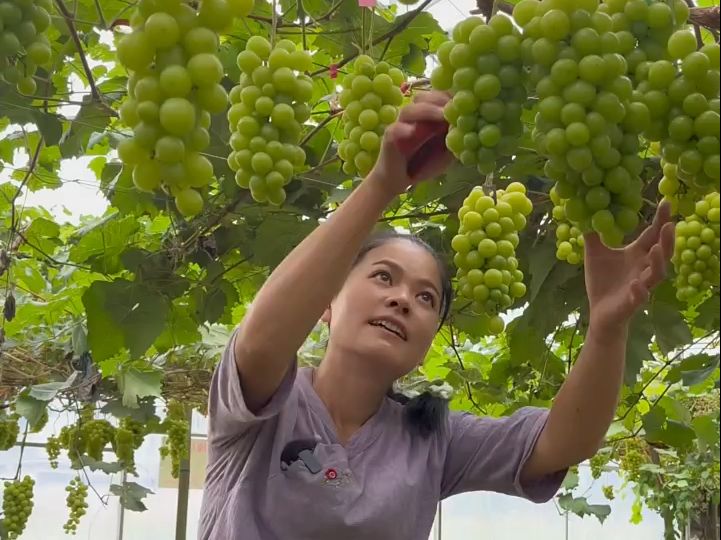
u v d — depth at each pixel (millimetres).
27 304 3285
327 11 1835
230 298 2352
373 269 1566
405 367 1564
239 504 1453
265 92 1100
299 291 1147
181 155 785
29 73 1056
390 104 1203
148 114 787
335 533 1461
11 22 996
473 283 1489
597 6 766
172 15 804
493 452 1672
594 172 750
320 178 1949
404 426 1665
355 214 1092
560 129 744
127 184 2045
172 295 2133
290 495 1459
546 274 1908
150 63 810
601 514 5500
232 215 2068
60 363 3869
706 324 1720
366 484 1514
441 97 950
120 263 2379
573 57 746
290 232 2037
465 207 1548
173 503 6219
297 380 1608
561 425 1473
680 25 851
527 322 2139
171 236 2168
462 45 806
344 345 1559
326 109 2088
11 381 3820
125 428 4270
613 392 1367
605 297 1195
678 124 752
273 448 1486
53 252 2885
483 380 3242
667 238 1053
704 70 748
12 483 4273
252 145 1081
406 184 1040
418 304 1578
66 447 4418
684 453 2959
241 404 1289
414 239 1654
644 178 1672
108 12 1819
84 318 3271
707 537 6270
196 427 6367
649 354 2039
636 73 799
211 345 3828
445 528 7297
